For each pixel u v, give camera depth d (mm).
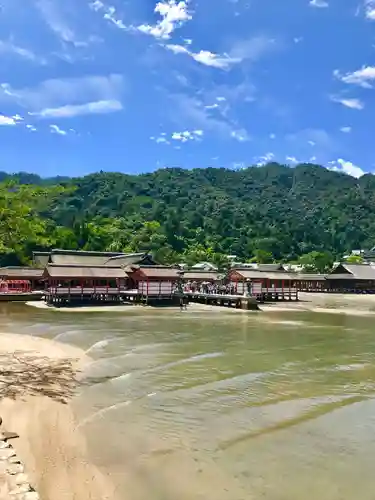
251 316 46781
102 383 18172
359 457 11320
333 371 20375
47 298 59156
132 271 65312
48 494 9297
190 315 47094
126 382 18328
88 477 10102
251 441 12258
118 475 10234
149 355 24000
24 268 72562
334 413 14531
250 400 15898
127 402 15594
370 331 34656
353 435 12719
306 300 74438
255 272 72812
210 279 84625
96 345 27062
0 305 56344
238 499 9328
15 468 9859
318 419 13969
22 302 60281
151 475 10266
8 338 29375
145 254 76812
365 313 51250
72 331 33281
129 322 39906
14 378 18750
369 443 12188
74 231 135375
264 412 14625
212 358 23234
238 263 146375
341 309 57031
